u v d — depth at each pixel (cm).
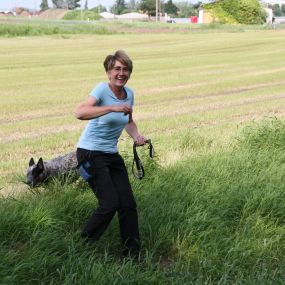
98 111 473
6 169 866
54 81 2319
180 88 2102
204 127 1257
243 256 516
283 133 920
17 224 509
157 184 650
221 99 1814
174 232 550
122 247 520
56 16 13325
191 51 4025
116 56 489
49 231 506
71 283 424
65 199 585
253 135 927
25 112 1539
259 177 691
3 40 4788
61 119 1417
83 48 4169
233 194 630
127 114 481
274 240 550
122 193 508
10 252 461
